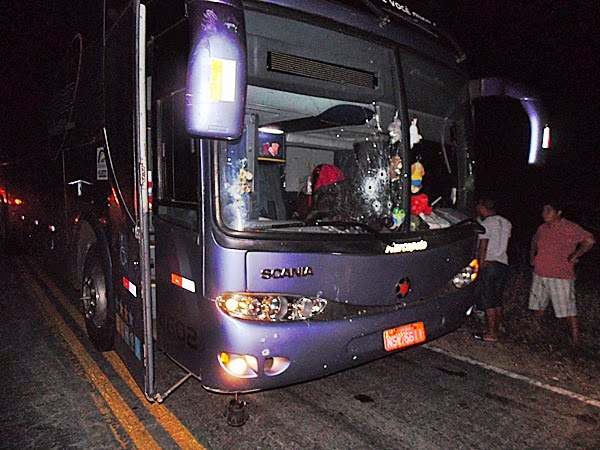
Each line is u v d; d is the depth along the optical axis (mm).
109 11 3812
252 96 3279
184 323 3268
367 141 3752
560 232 5004
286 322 3051
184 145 3195
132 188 3389
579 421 3631
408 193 3666
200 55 2543
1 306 6160
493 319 5199
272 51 3152
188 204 3156
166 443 3291
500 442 3363
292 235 3055
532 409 3805
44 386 4078
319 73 3359
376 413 3736
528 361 4711
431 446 3307
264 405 3840
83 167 4574
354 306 3338
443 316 4000
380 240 3393
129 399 3875
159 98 3484
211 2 2557
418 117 3908
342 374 4434
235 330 2930
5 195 8039
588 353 4910
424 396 4012
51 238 5816
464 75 4422
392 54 3672
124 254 3668
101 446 3250
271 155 3438
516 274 8148
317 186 3539
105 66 3895
